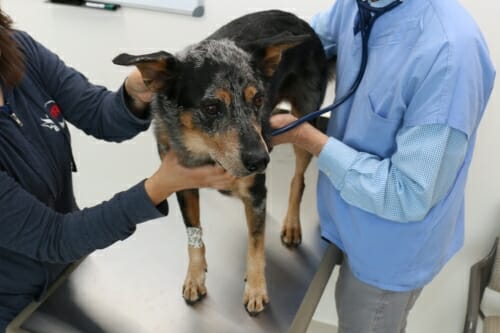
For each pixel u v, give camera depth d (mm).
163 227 1805
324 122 1882
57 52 2344
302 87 1671
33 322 1385
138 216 1187
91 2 2139
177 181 1177
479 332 2160
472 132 1164
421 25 1135
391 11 1193
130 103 1450
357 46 1324
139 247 1704
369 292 1463
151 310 1440
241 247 1692
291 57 1594
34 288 1455
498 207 1924
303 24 1665
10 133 1255
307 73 1652
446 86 1061
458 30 1076
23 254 1353
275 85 1552
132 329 1376
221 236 1743
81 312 1426
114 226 1184
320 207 1595
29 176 1289
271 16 1644
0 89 1271
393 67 1183
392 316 1502
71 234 1194
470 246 2041
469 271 2074
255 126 1271
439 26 1096
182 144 1346
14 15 2305
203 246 1507
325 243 1696
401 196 1171
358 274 1431
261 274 1457
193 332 1368
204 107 1269
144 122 1487
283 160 2090
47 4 2213
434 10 1123
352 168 1241
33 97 1367
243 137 1233
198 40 2088
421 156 1105
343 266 1613
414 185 1144
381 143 1259
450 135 1089
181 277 1573
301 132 1333
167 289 1521
